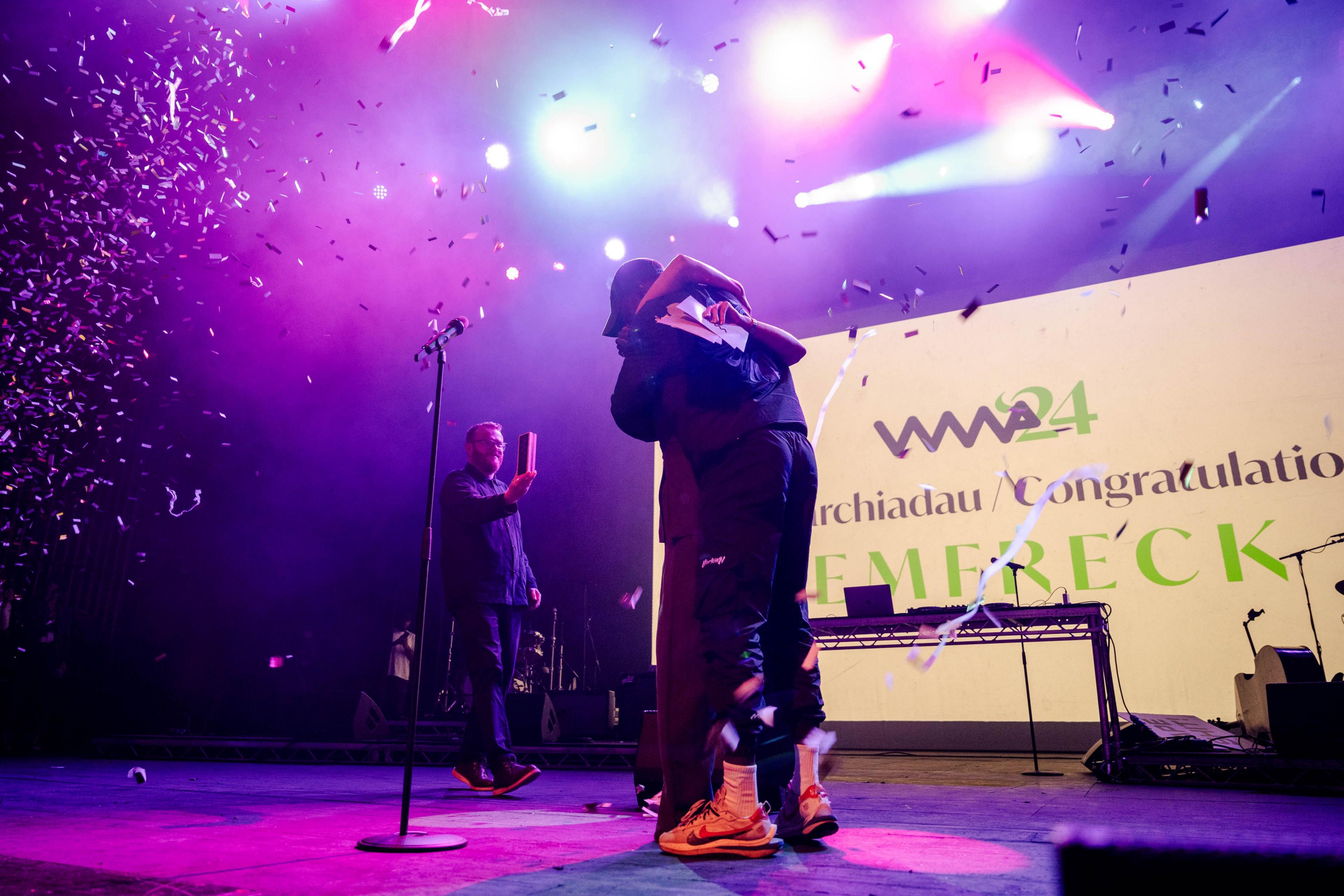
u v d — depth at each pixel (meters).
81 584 7.30
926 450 6.69
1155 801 2.65
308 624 8.05
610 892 1.19
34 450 6.62
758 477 1.63
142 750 5.66
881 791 3.03
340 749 5.18
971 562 6.32
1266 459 5.60
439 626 8.10
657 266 2.02
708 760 1.67
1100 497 6.03
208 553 8.05
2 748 5.98
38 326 6.51
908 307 4.09
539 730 5.21
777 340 1.81
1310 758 3.15
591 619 7.89
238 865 1.42
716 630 1.57
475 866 1.42
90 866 1.41
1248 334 5.86
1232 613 5.48
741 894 1.18
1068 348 6.43
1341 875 0.56
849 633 4.73
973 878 1.29
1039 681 5.95
